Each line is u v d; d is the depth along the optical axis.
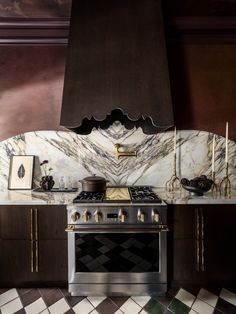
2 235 1.80
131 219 1.69
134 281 1.74
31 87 2.27
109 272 1.74
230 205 1.80
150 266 1.74
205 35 2.25
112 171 2.28
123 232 1.66
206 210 1.80
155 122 1.77
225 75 2.27
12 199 1.82
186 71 2.27
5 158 2.25
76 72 1.84
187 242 1.81
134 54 1.84
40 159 2.27
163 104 1.79
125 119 2.23
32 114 2.27
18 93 2.27
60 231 1.79
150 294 1.77
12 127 2.26
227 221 1.81
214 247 1.82
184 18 2.18
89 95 1.81
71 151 2.28
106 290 1.75
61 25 2.22
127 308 1.64
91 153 2.28
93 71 1.83
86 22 1.89
